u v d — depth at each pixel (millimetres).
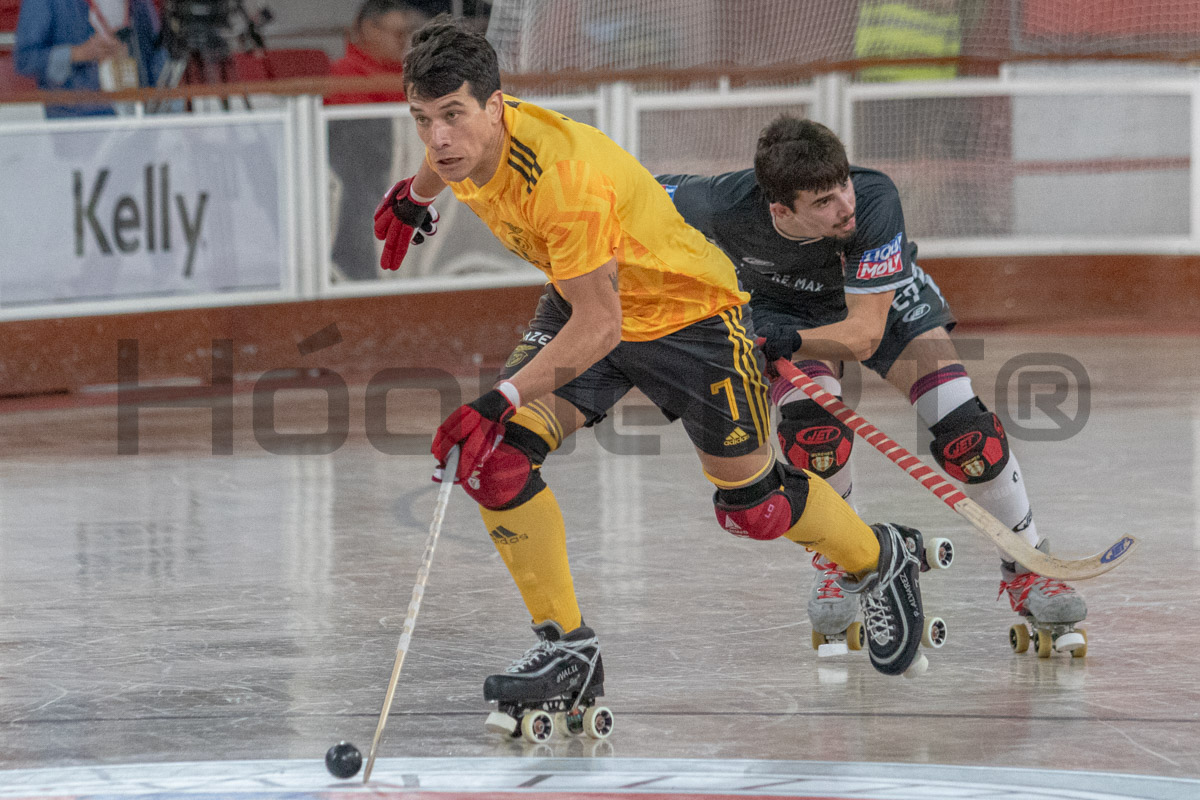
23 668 12836
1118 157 36500
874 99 35531
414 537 18094
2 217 27797
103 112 28922
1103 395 27734
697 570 16344
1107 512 18953
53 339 28672
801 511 11633
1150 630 13891
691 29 38281
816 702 11852
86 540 17906
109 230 28938
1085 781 9938
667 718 11469
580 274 10242
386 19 32688
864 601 12156
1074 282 36906
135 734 11102
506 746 10820
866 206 12781
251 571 16391
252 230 30562
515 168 10312
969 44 37312
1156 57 35562
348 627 14164
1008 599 15031
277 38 42750
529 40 36500
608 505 19828
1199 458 22391
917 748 10695
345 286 31703
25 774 10219
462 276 32938
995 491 13320
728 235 13344
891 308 13469
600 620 14383
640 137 33969
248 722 11391
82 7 30203
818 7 37906
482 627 14172
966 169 36156
